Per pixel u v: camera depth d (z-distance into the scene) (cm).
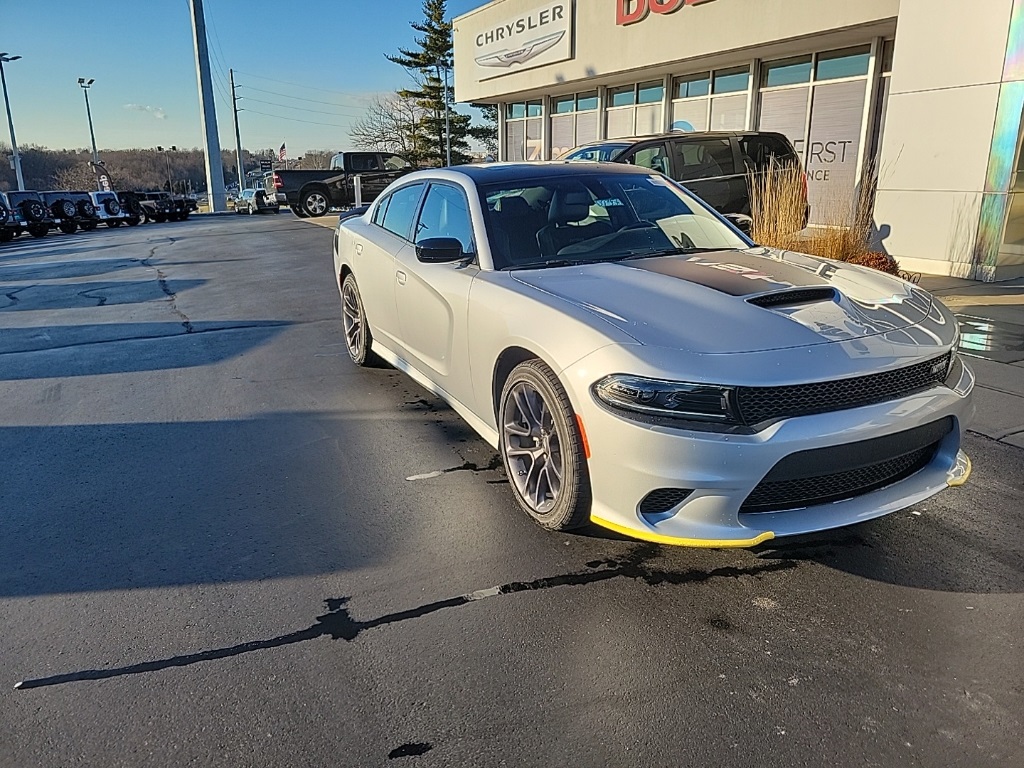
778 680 219
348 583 276
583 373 263
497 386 334
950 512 316
